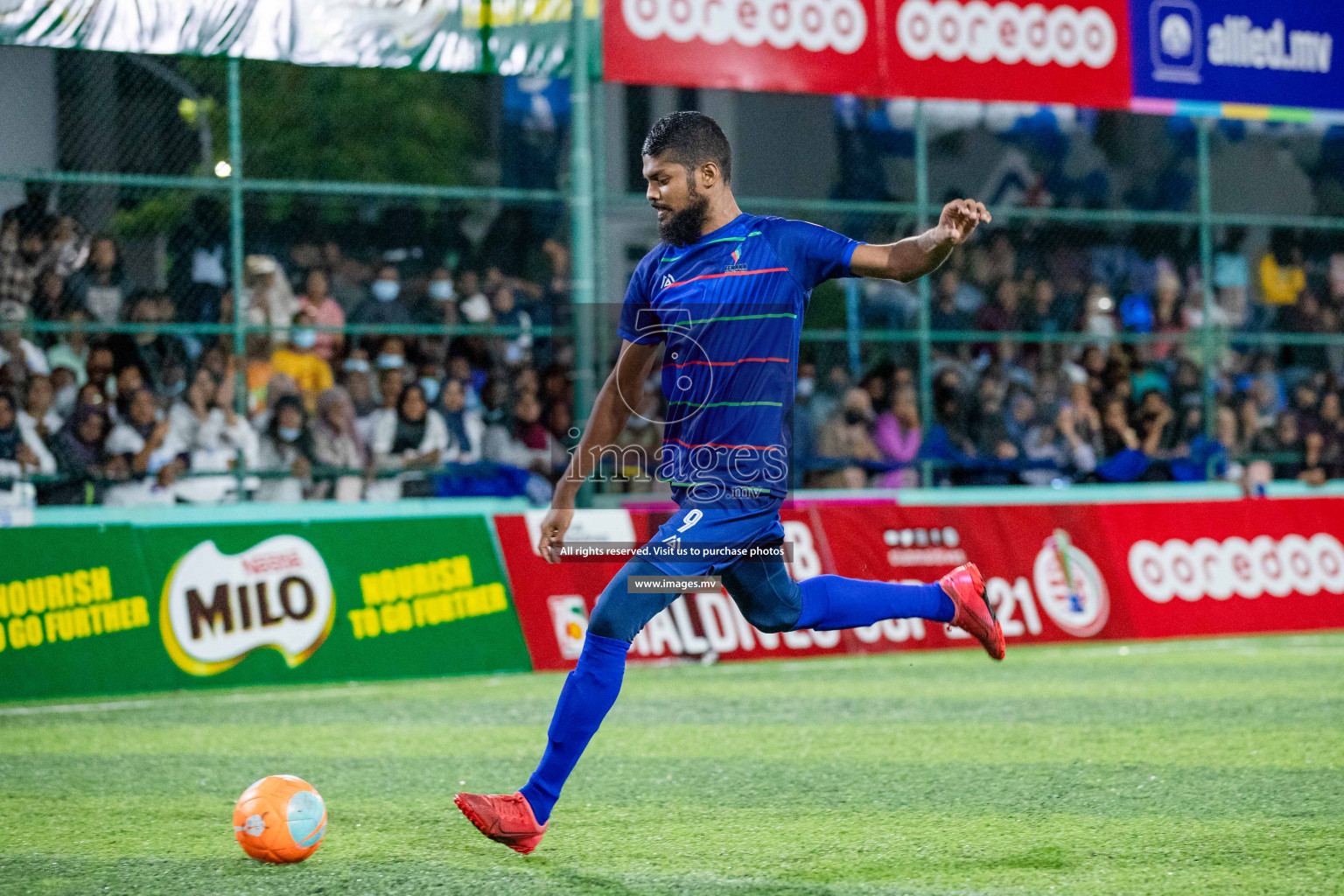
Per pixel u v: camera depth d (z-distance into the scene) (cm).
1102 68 2923
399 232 3145
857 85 2733
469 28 2459
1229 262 3606
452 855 1060
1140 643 2759
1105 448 3192
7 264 2569
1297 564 2972
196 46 2317
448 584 2433
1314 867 991
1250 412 3381
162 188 2619
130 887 970
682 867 1009
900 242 972
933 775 1395
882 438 3062
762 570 1012
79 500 2559
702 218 1001
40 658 2148
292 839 1032
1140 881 954
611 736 1683
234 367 2659
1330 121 3178
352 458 2736
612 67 2555
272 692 2211
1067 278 3450
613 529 2541
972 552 2736
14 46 2309
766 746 1602
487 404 2861
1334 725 1694
